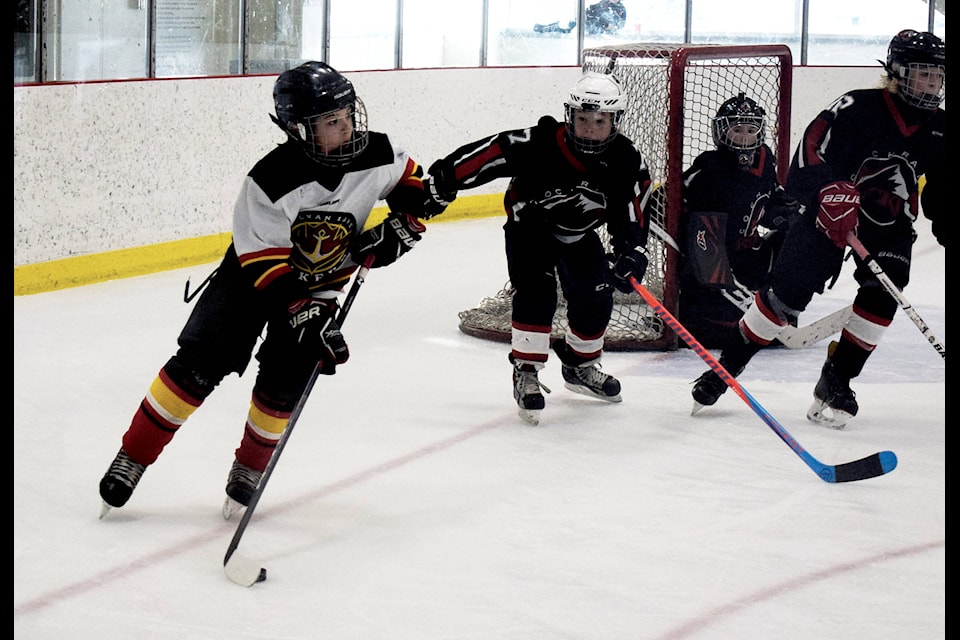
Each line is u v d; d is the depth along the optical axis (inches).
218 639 165.0
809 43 800.9
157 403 205.5
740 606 178.4
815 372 335.6
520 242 273.3
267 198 195.6
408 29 683.4
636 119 386.0
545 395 307.4
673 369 336.2
